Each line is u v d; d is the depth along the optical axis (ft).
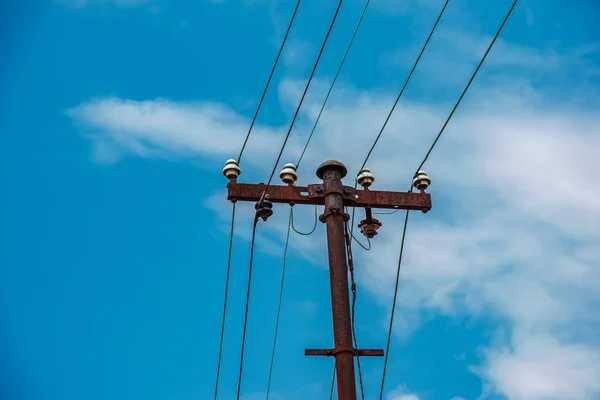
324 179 43.93
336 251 41.60
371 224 46.11
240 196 44.14
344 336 39.45
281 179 44.45
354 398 38.27
